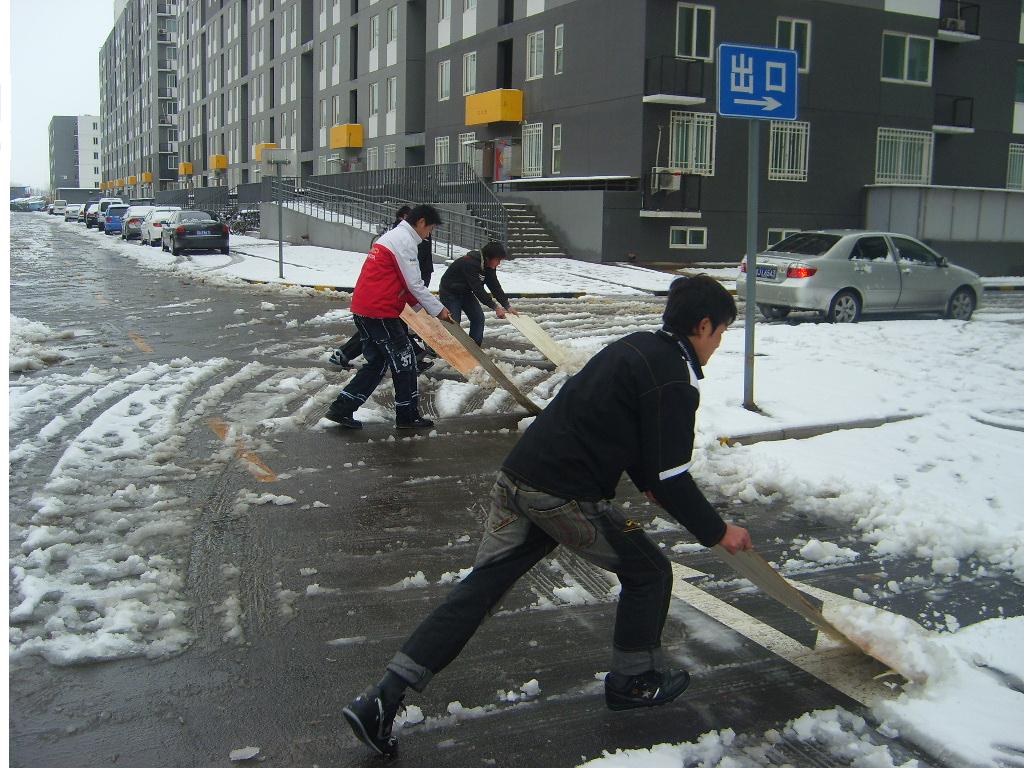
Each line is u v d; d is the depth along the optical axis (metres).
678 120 28.16
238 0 68.69
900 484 6.52
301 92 56.19
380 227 24.95
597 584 4.79
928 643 3.95
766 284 15.62
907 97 31.44
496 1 34.34
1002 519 5.83
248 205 54.03
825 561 5.23
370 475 6.62
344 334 13.62
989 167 34.53
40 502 5.67
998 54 34.09
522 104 32.84
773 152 29.53
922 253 16.25
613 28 28.48
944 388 9.40
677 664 3.98
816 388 9.23
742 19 28.62
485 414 8.69
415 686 3.19
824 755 3.31
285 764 3.19
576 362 10.43
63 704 3.50
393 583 4.73
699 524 3.22
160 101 95.38
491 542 3.36
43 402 8.55
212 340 12.86
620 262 27.91
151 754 3.21
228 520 5.57
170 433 7.49
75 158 156.00
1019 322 15.80
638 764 3.19
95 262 29.69
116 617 4.14
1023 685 3.76
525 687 3.71
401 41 42.41
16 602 4.32
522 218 30.19
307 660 3.91
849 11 30.11
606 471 3.23
